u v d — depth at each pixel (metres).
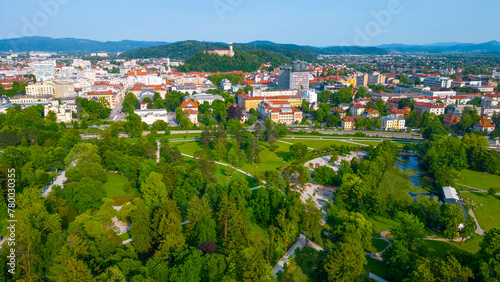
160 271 139.38
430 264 149.00
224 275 143.62
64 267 127.06
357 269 147.25
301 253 178.88
